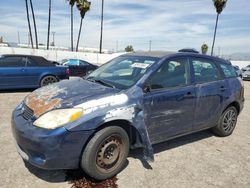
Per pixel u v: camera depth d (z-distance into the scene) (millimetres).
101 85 3758
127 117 3352
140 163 3869
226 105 4977
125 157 3535
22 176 3365
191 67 4395
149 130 3762
